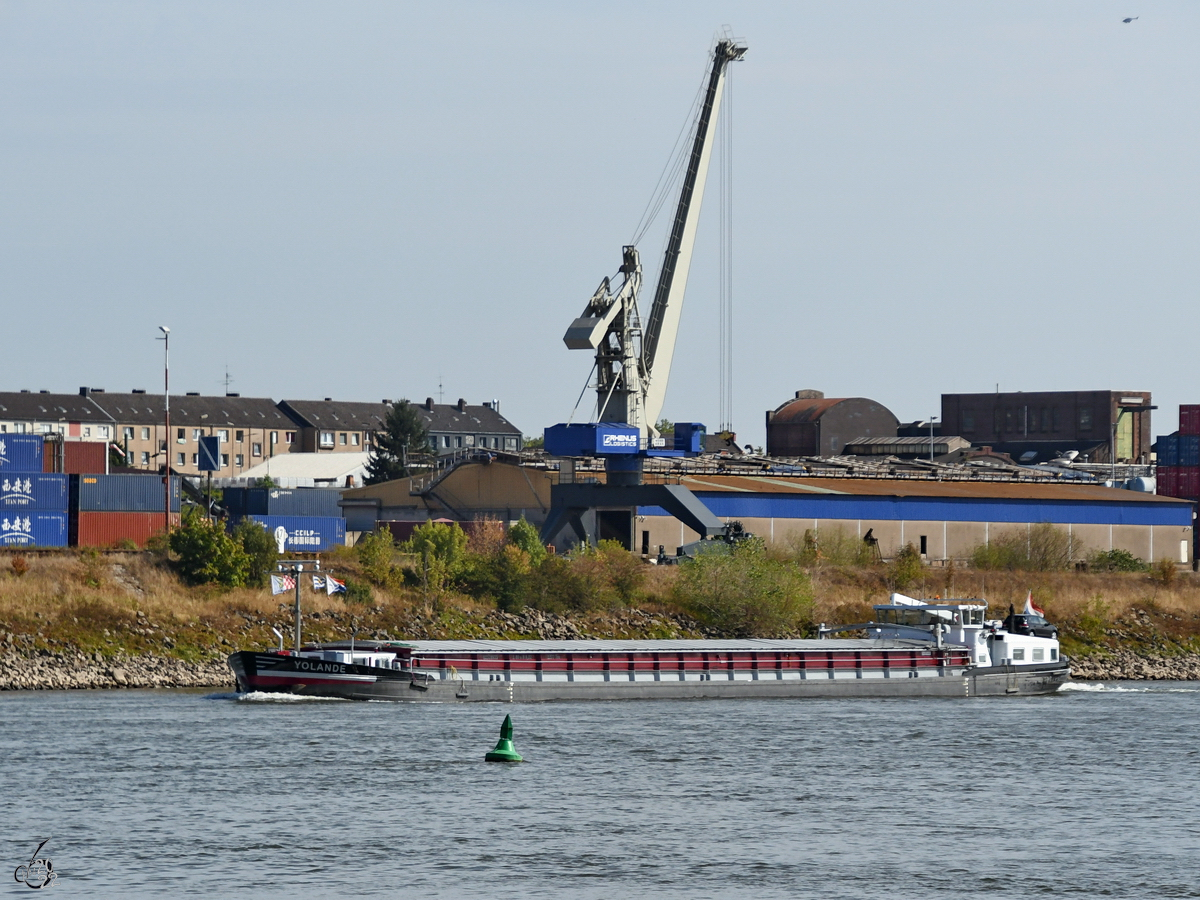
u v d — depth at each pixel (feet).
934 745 632.38
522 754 589.32
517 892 395.55
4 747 574.97
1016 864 429.79
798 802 509.76
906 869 422.82
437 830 459.32
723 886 404.36
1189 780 556.10
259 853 428.97
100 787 508.53
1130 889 405.59
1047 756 607.37
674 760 584.40
